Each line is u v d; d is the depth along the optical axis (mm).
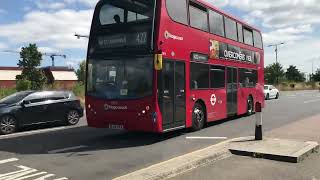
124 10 13055
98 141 13281
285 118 19734
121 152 11281
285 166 9180
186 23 14297
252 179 8086
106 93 13086
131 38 12797
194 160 9305
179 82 13766
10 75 88688
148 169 8578
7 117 15625
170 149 11664
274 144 11125
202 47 15469
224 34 17625
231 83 18344
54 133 15391
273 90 41406
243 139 12102
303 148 10531
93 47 13508
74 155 10891
